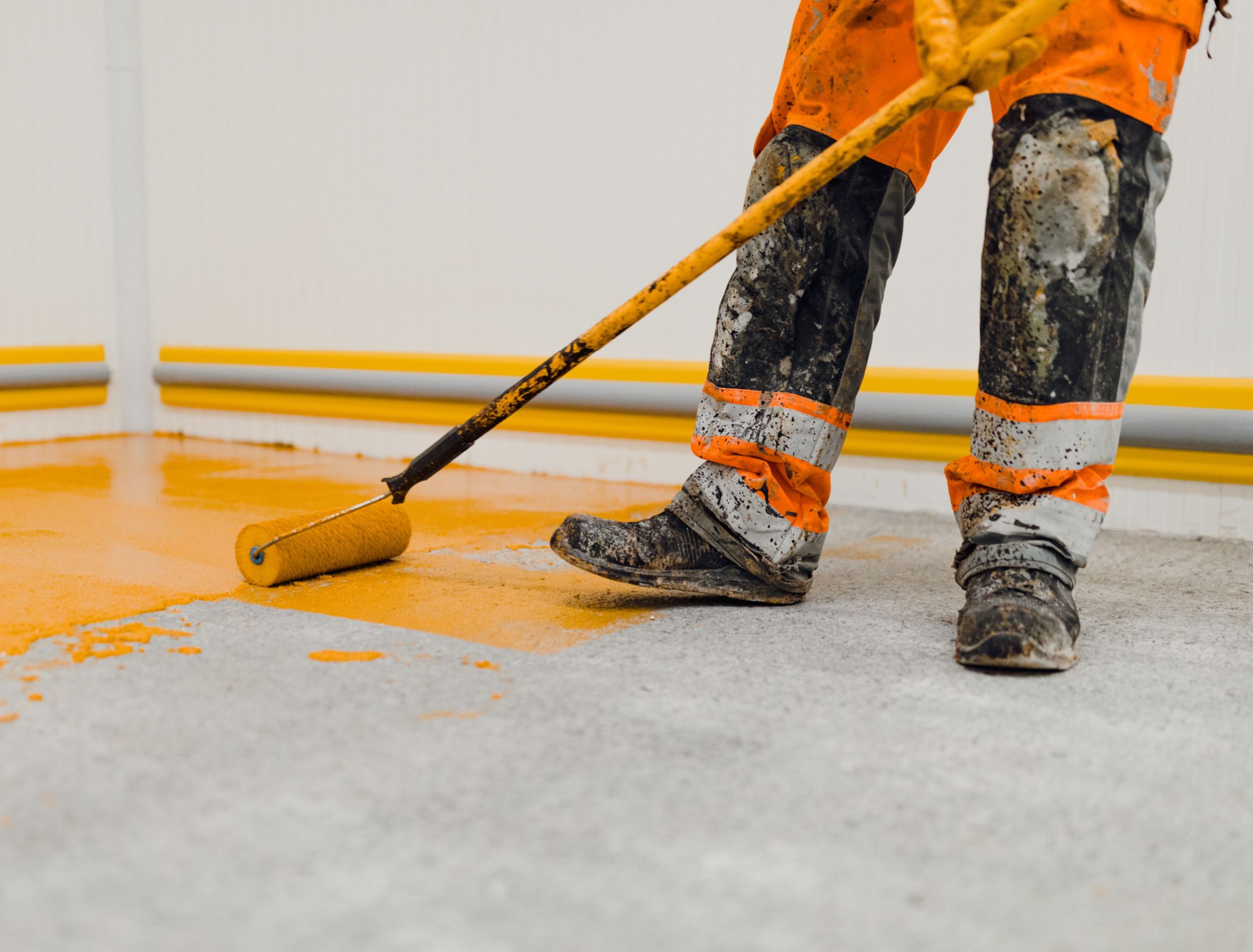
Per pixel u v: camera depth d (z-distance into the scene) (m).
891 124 1.25
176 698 1.14
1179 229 2.37
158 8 3.86
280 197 3.68
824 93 1.53
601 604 1.62
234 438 3.90
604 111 3.04
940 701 1.18
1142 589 1.82
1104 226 1.33
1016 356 1.38
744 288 1.58
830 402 1.58
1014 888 0.78
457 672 1.25
